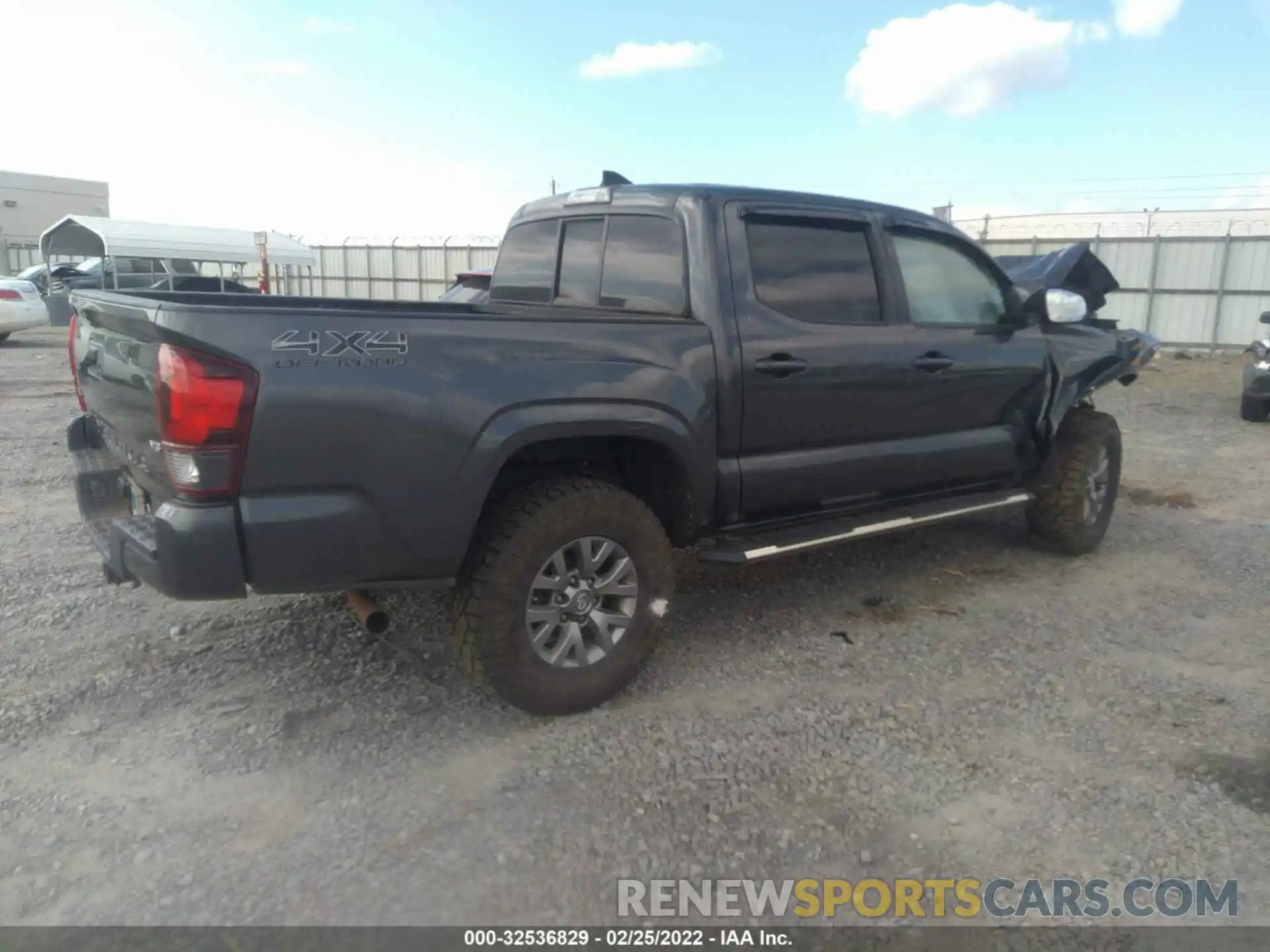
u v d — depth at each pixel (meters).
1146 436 10.30
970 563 5.52
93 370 3.68
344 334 2.97
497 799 3.02
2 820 2.87
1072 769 3.23
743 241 3.98
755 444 4.01
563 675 3.51
